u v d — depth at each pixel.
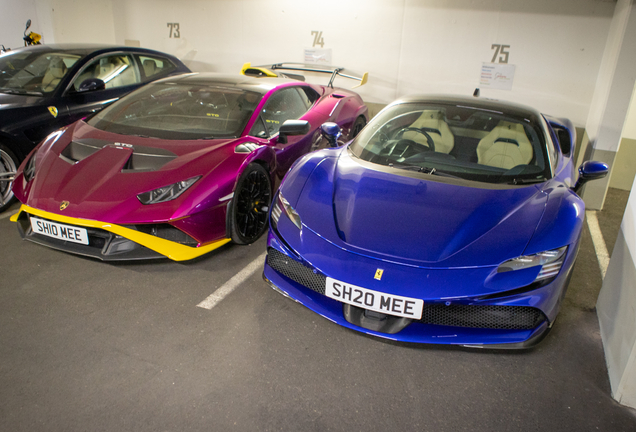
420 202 1.99
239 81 3.41
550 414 1.58
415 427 1.49
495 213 1.90
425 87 5.70
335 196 2.08
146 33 7.20
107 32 7.44
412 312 1.65
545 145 2.42
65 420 1.44
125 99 3.22
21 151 3.20
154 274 2.37
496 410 1.58
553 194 2.05
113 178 2.37
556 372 1.81
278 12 6.17
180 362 1.73
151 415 1.48
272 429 1.45
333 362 1.78
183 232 2.31
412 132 2.56
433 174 2.26
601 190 3.88
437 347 1.91
